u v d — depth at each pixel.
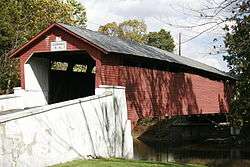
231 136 30.77
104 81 16.16
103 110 15.36
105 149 15.37
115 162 13.13
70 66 20.50
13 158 11.16
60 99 19.75
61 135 13.13
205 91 24.02
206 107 24.00
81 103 14.17
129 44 19.59
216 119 33.12
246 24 9.27
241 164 20.39
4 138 10.89
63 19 30.84
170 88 20.28
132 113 17.41
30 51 18.02
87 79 21.69
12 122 11.20
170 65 20.97
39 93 18.64
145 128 37.25
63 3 31.61
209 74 24.84
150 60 18.62
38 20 28.72
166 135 35.41
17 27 26.55
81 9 34.88
